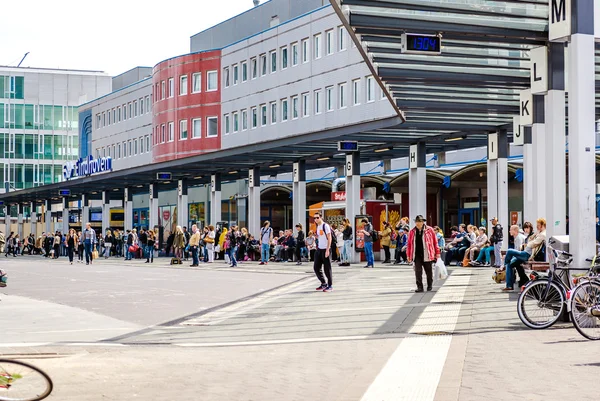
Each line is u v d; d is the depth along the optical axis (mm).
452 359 10984
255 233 47688
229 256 41125
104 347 12898
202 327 15719
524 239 21828
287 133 56062
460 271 30391
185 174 54531
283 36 56406
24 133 113312
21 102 113312
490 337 13117
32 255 76750
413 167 36781
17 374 7496
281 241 44125
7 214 89500
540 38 17609
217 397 8805
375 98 48000
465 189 44469
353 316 16672
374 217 39781
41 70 114312
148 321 16797
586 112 14867
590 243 14781
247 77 60656
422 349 12008
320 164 47812
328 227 23219
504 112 27547
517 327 14273
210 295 22672
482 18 17422
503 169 32750
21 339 14062
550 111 16938
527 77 22688
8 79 112875
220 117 64188
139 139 78812
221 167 49812
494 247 32281
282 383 9555
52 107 114500
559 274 14680
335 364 10875
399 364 10680
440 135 35656
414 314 16672
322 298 20969
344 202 41312
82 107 92438
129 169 55375
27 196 81062
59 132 114688
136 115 79750
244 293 23188
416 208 36688
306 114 54406
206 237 45406
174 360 11430
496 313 16406
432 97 25906
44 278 31688
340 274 30844
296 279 28750
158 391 9188
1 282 21125
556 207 16797
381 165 53906
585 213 14805
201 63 65250
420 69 21656
